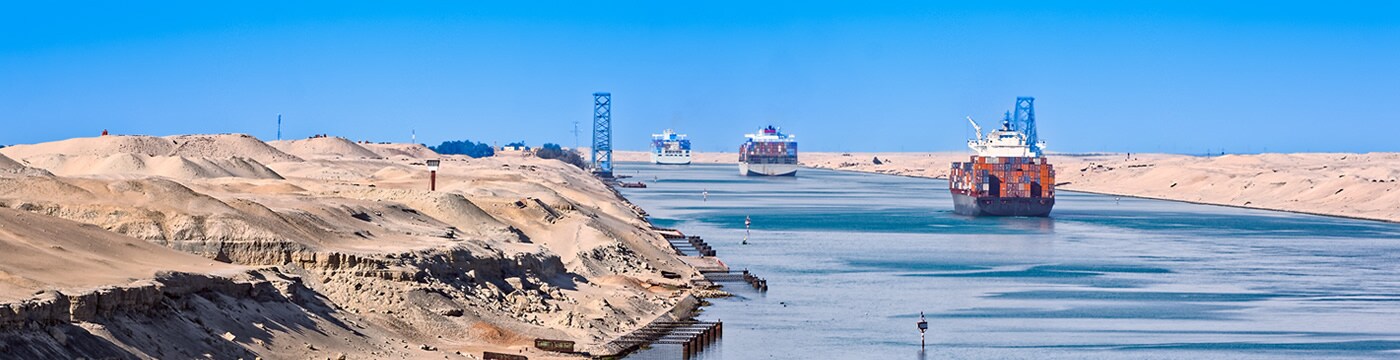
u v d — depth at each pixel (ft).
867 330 419.54
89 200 363.56
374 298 327.88
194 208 366.84
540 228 581.53
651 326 382.01
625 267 507.30
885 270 608.19
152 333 249.75
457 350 309.42
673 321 404.77
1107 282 573.33
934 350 387.14
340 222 422.41
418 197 554.05
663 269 542.16
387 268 342.23
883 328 424.46
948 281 568.00
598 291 425.69
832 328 420.77
